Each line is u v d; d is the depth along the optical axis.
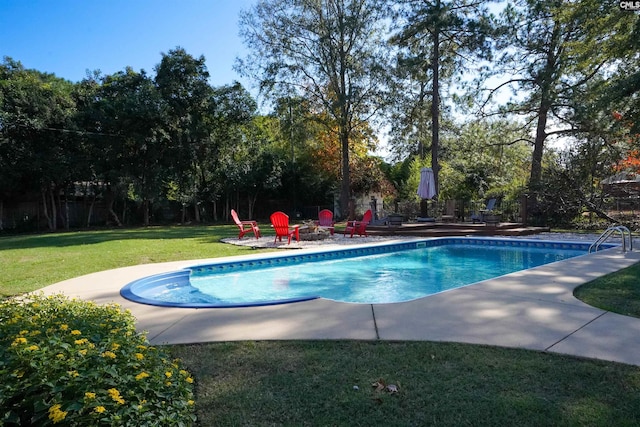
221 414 2.48
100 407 1.68
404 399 2.62
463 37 20.19
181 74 26.28
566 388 2.71
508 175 25.11
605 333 3.80
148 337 4.00
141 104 23.64
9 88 20.80
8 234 21.70
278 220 13.04
